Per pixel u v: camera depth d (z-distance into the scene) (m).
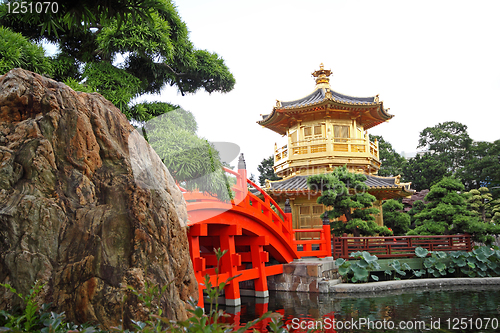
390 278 14.89
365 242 15.09
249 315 9.23
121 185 3.95
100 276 3.49
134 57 10.20
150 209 3.90
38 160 3.78
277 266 12.97
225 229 10.23
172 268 4.00
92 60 10.04
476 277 14.99
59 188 3.82
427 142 45.62
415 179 39.69
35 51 7.14
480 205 26.94
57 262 3.56
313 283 12.60
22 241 3.50
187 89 11.63
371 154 21.20
